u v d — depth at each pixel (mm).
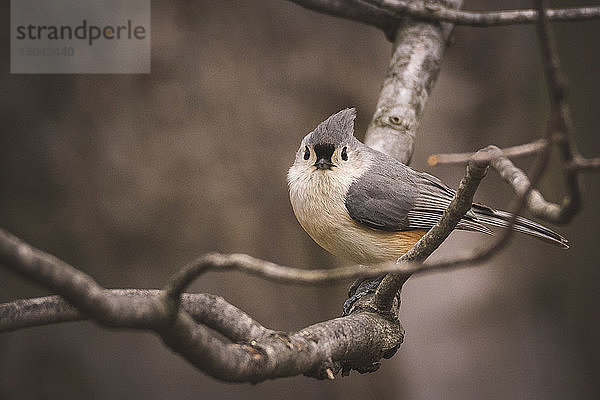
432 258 11102
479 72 11516
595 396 11914
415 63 7336
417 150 11258
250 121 10836
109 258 10555
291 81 11000
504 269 11641
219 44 10766
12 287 10695
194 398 10594
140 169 10578
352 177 7004
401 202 7012
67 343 10359
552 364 11492
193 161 10656
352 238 7055
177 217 10664
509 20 7301
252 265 3111
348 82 11117
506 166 5672
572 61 12773
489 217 7234
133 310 2896
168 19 10586
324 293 11203
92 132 10508
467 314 11266
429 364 11078
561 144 3564
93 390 10328
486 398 11109
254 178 10852
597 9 7055
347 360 4465
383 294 4969
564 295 12094
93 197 10516
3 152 10367
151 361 10602
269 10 10938
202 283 10688
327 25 11102
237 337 4148
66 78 10430
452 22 7383
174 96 10617
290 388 10844
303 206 7090
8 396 10086
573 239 12555
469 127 11500
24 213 10422
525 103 11648
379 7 7328
